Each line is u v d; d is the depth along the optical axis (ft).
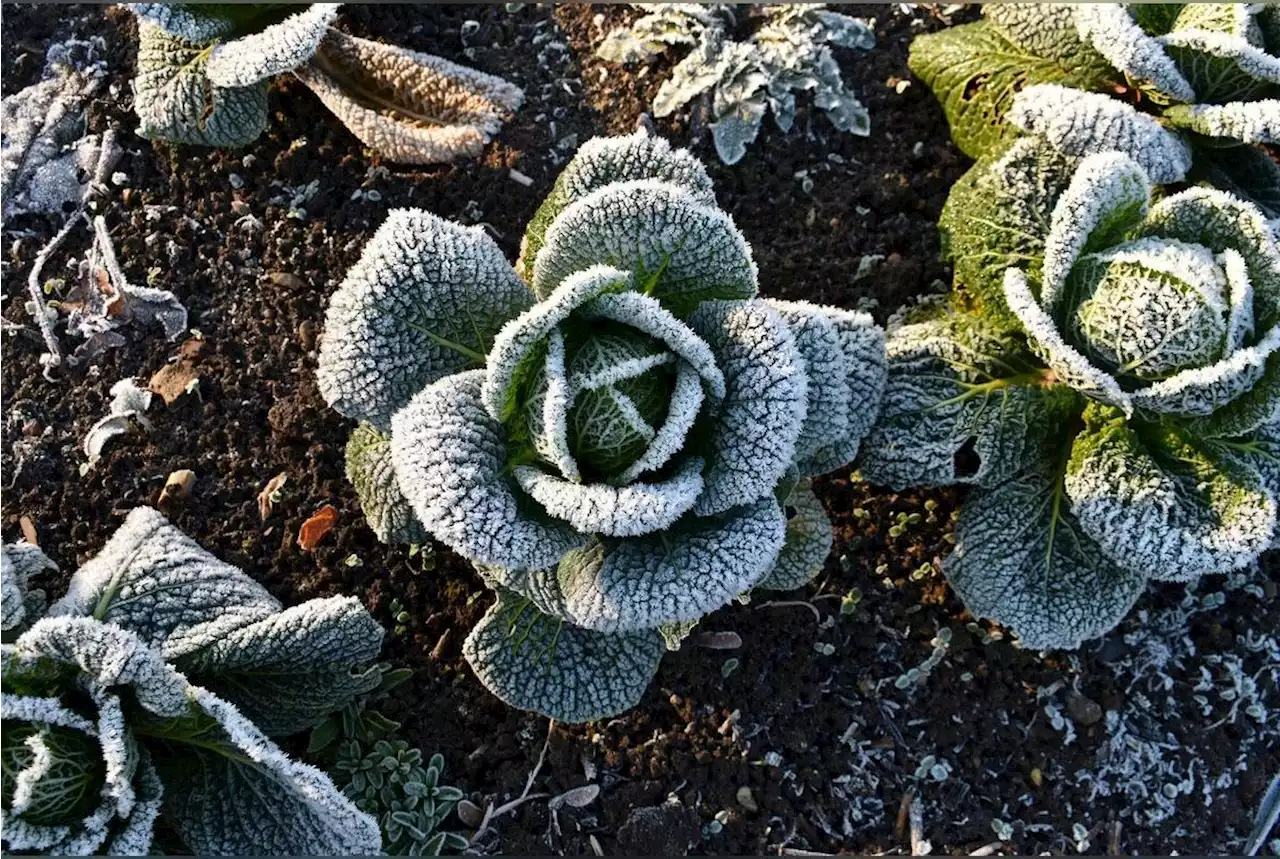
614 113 6.14
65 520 5.85
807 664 5.85
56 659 5.08
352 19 6.15
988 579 5.66
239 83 5.70
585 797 5.75
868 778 5.81
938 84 6.04
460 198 6.06
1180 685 5.91
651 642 5.54
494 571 5.32
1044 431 5.68
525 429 5.08
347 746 5.70
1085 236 5.40
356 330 5.14
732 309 5.12
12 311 5.97
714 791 5.77
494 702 5.80
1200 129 5.63
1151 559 5.47
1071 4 5.82
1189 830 5.83
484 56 6.17
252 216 6.03
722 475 5.08
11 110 6.07
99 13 6.16
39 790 4.98
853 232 6.08
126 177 6.05
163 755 5.36
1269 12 5.67
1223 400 5.32
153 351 5.96
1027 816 5.81
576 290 4.93
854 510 5.94
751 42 6.16
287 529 5.86
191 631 5.34
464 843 5.69
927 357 5.68
